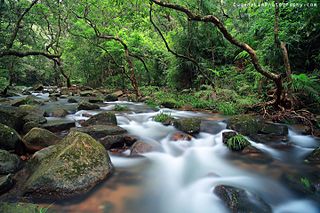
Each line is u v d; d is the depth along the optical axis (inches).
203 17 213.3
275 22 228.2
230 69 413.7
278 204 114.2
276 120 235.5
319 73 251.4
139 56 539.2
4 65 693.3
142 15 417.1
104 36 466.3
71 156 121.7
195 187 131.0
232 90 351.3
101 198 114.2
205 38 442.9
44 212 97.9
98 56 705.0
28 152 155.2
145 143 180.1
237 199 107.4
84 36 571.8
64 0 537.6
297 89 244.4
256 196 113.7
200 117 278.5
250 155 170.9
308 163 152.5
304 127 214.8
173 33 483.8
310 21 246.2
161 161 164.1
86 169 121.5
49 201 107.7
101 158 133.3
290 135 204.5
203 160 170.2
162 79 589.3
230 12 445.7
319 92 234.8
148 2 364.8
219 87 386.0
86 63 728.3
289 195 120.4
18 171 129.7
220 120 258.1
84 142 132.8
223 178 140.9
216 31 427.8
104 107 353.7
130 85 641.6
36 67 983.6
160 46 601.3
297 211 110.3
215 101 339.3
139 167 152.4
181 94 434.3
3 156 129.1
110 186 125.4
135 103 408.8
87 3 471.5
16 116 195.8
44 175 111.0
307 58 274.7
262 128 207.8
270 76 222.2
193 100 368.5
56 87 812.0
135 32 573.9
